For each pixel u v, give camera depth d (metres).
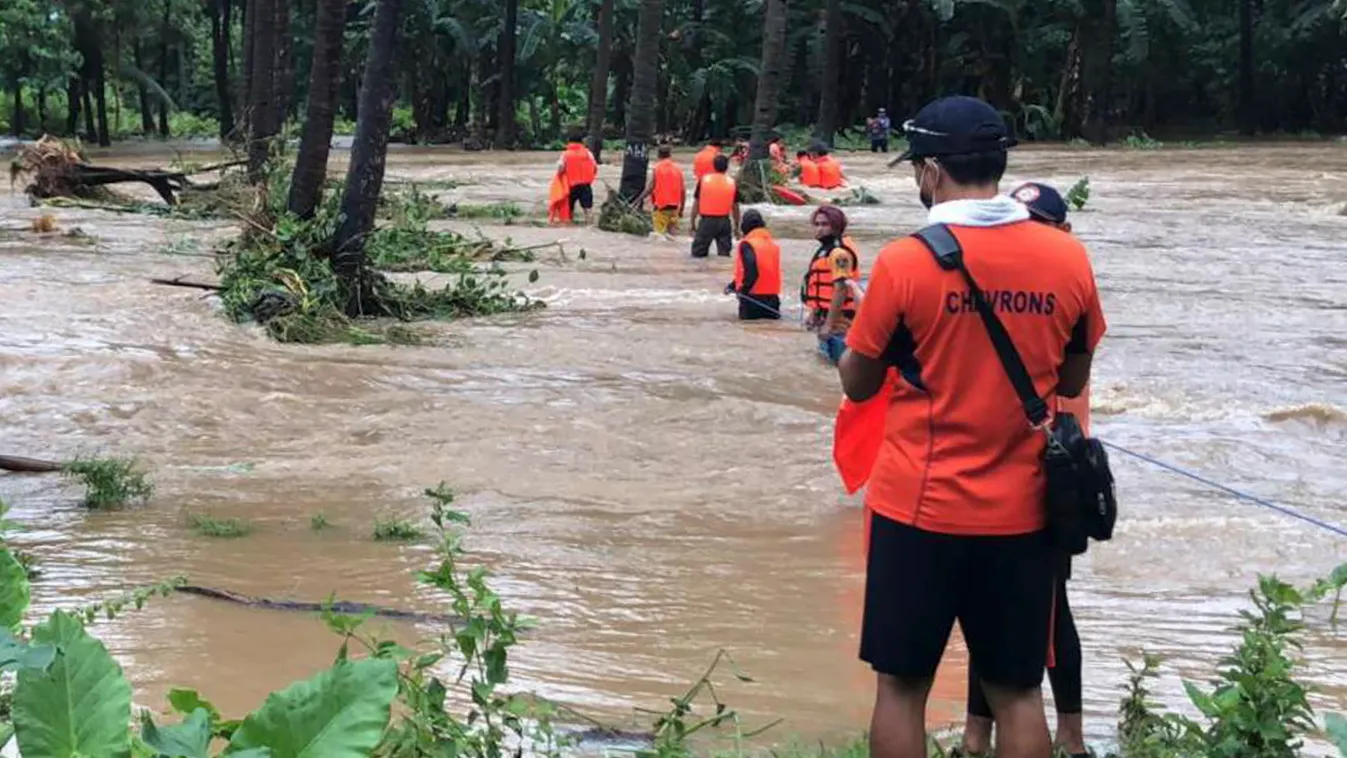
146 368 11.11
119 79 60.81
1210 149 47.56
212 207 24.00
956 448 3.51
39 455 8.95
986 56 54.69
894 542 3.58
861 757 4.30
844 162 42.09
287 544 7.05
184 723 2.89
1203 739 4.11
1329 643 5.70
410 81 60.25
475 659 5.31
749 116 56.38
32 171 24.67
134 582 6.36
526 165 41.12
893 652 3.61
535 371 11.53
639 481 8.46
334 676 2.99
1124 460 9.02
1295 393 10.89
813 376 11.53
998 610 3.56
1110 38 51.59
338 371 11.41
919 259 3.49
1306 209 26.05
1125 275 17.48
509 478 8.47
